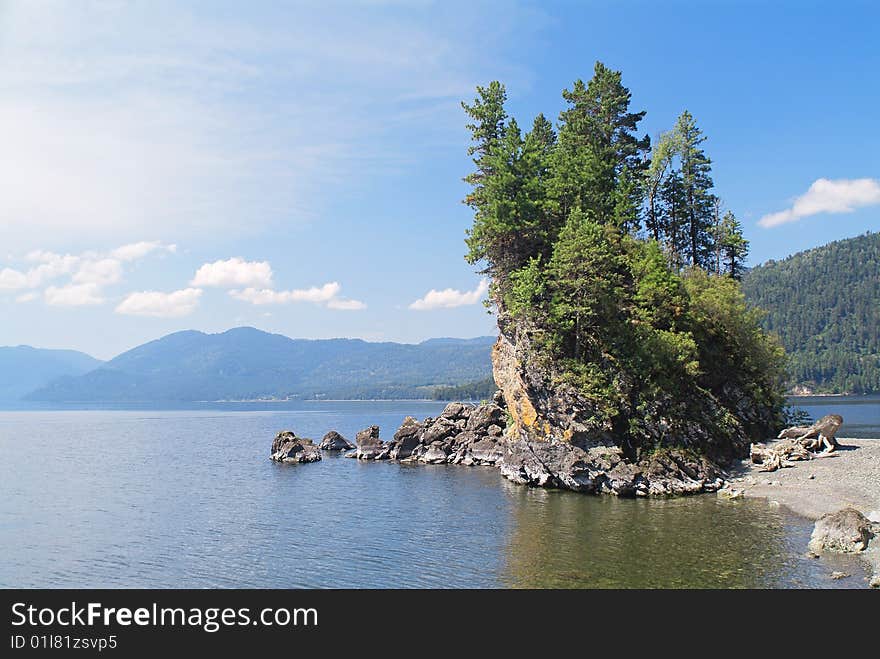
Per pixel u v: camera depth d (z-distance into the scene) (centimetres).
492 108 7606
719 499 5028
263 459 9412
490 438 8412
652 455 5659
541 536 4038
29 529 4703
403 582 3297
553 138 9100
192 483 6975
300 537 4291
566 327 6094
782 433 6688
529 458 6191
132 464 8944
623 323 6319
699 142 8862
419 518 4809
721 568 3238
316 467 8281
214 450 11075
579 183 7119
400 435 9131
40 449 11562
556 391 6188
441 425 9162
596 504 5066
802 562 3281
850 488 4819
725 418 6322
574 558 3531
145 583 3438
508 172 6969
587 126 7800
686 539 3816
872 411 16200
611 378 6141
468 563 3550
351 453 9675
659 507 4834
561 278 6156
